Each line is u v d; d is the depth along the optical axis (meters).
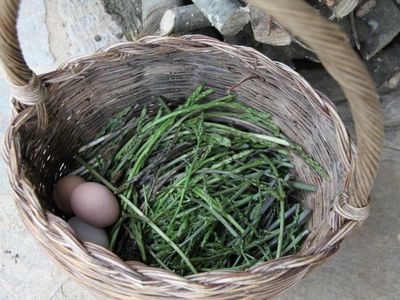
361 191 0.44
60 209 0.60
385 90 0.76
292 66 0.71
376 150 0.39
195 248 0.58
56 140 0.59
